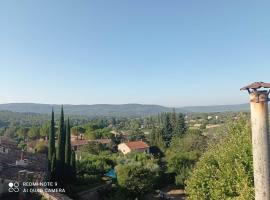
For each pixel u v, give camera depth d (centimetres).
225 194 2122
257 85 1024
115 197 4909
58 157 4747
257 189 1042
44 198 3153
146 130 19600
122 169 5009
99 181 5922
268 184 1026
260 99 1025
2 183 3338
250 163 2008
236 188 2025
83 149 10519
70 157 4944
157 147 11275
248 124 2412
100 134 14200
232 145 2383
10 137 14738
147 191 5222
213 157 2742
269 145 1031
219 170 2330
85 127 16950
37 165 4662
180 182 6150
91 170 6506
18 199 3192
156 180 6138
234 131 2772
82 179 5653
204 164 2647
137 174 4934
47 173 4562
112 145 11950
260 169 1030
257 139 1031
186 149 8619
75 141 12794
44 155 5828
